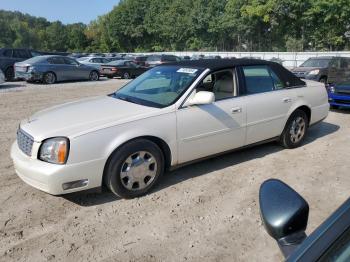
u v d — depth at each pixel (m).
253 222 3.74
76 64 19.20
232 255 3.21
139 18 77.50
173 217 3.84
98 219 3.81
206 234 3.54
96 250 3.29
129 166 4.10
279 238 1.65
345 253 1.23
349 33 46.50
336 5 44.12
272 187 1.84
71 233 3.56
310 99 6.08
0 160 5.57
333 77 9.56
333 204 4.10
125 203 4.14
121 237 3.49
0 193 4.40
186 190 4.46
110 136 3.92
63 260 3.15
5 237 3.48
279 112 5.58
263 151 5.92
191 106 4.54
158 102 4.54
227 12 58.03
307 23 49.28
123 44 82.12
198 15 63.34
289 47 50.72
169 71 5.16
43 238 3.47
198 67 4.96
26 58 19.92
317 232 1.34
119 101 4.77
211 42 64.25
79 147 3.74
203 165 5.28
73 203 4.15
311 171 5.07
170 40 69.81
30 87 16.14
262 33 56.62
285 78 5.81
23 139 4.06
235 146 5.12
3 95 13.18
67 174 3.71
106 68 22.23
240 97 5.10
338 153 5.85
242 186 4.58
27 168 3.81
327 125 7.91
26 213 3.94
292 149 6.03
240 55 45.50
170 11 68.19
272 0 49.25
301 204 1.69
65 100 12.05
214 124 4.75
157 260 3.15
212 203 4.14
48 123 4.09
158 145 4.39
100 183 3.95
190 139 4.55
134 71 22.91
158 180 4.41
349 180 4.75
